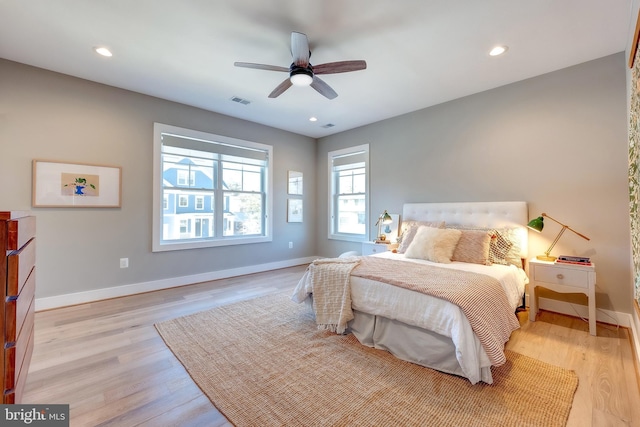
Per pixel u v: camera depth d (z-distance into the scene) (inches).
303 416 57.6
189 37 93.3
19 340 45.6
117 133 132.6
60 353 82.1
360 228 198.7
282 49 100.3
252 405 60.9
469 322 67.4
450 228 126.7
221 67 113.3
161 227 149.0
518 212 119.3
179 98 145.4
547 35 90.6
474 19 83.0
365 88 130.9
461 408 59.5
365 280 89.5
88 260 126.1
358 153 196.9
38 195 114.0
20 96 110.4
